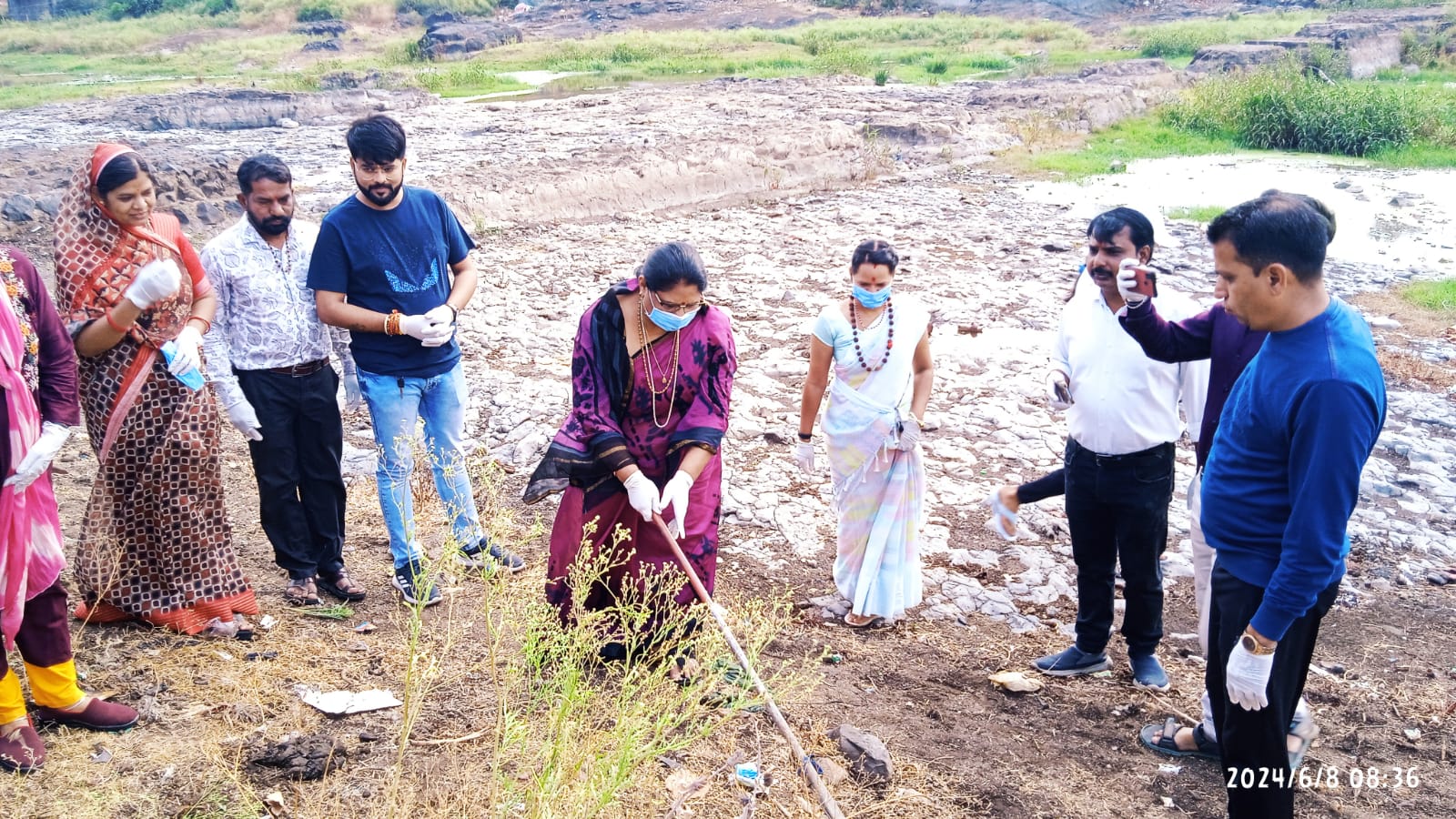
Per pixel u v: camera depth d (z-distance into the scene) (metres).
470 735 3.85
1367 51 34.53
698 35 48.53
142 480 4.13
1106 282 4.18
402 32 58.88
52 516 3.57
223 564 4.39
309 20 59.78
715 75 36.25
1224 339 3.80
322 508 4.75
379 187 4.54
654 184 15.41
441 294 4.85
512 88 32.97
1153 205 15.53
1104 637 4.71
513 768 3.63
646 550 4.34
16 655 4.05
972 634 5.12
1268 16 47.94
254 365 4.47
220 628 4.35
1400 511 6.50
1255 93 22.56
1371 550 6.02
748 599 5.25
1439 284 11.20
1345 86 24.64
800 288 10.71
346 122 24.02
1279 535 3.22
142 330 3.99
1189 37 40.28
